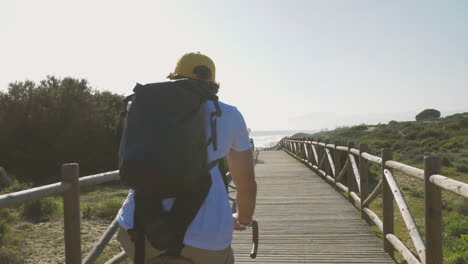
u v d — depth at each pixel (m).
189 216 1.37
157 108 1.36
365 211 6.34
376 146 35.25
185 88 1.44
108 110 21.33
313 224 6.39
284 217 6.98
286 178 12.34
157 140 1.30
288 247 5.16
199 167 1.38
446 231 7.85
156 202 1.40
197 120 1.39
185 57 1.65
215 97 1.51
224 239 1.45
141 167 1.27
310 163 14.83
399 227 7.74
